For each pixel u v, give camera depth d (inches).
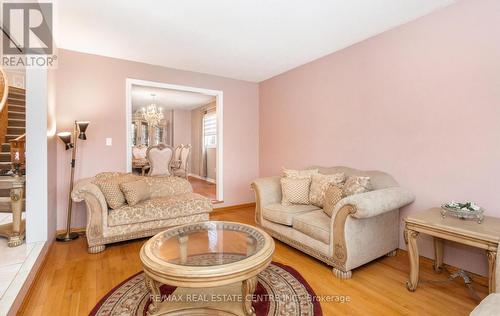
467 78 84.0
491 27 78.7
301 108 151.0
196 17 95.7
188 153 227.8
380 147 109.7
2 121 156.0
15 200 93.8
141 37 112.4
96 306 68.3
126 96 139.5
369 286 79.3
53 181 112.6
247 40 116.3
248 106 184.5
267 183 127.0
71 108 125.5
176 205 120.2
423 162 95.6
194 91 164.1
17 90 171.9
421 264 94.0
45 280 81.6
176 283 56.2
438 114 91.1
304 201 116.9
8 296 62.6
